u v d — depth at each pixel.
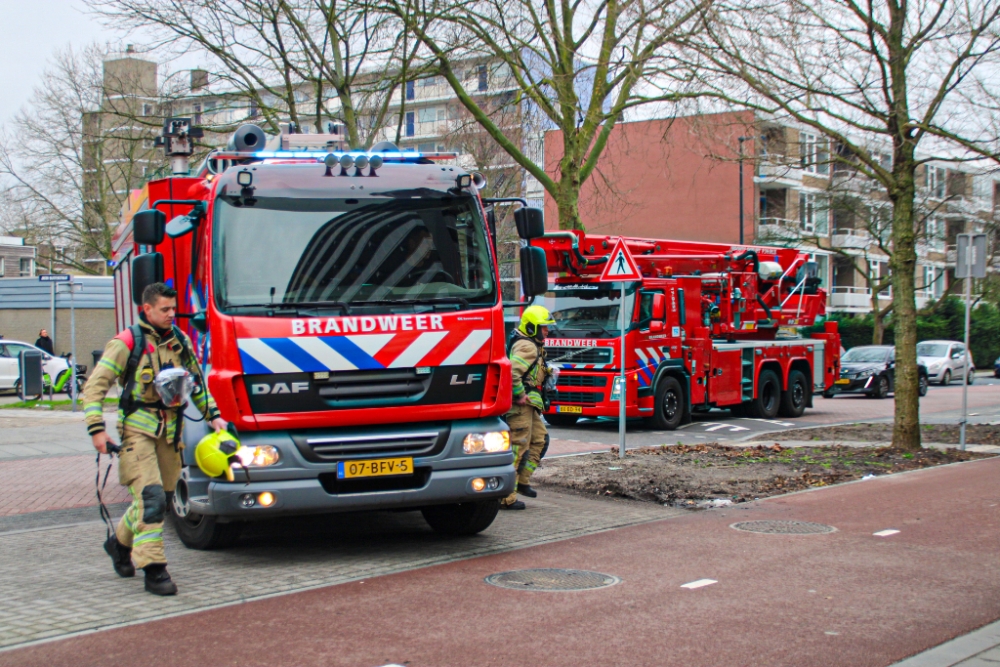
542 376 9.48
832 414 22.47
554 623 5.52
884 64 12.81
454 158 8.02
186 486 7.33
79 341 37.75
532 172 19.98
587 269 17.33
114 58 34.16
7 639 5.21
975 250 13.73
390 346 6.99
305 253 7.09
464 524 8.06
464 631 5.37
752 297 19.97
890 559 7.15
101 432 6.00
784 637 5.28
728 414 21.55
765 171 15.20
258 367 6.74
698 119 16.66
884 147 17.00
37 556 7.36
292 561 7.18
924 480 11.06
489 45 19.25
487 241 7.55
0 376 29.33
